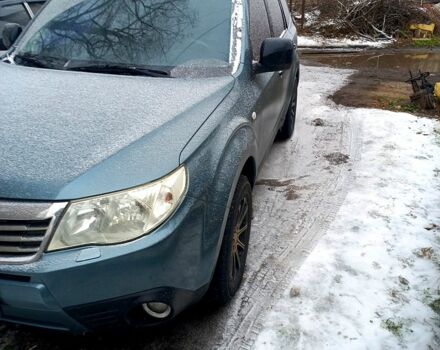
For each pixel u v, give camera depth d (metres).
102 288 1.90
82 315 1.94
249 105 2.88
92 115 2.23
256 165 3.02
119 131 2.13
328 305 2.76
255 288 2.89
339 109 6.52
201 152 2.21
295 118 5.88
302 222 3.65
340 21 13.51
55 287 1.84
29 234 1.84
